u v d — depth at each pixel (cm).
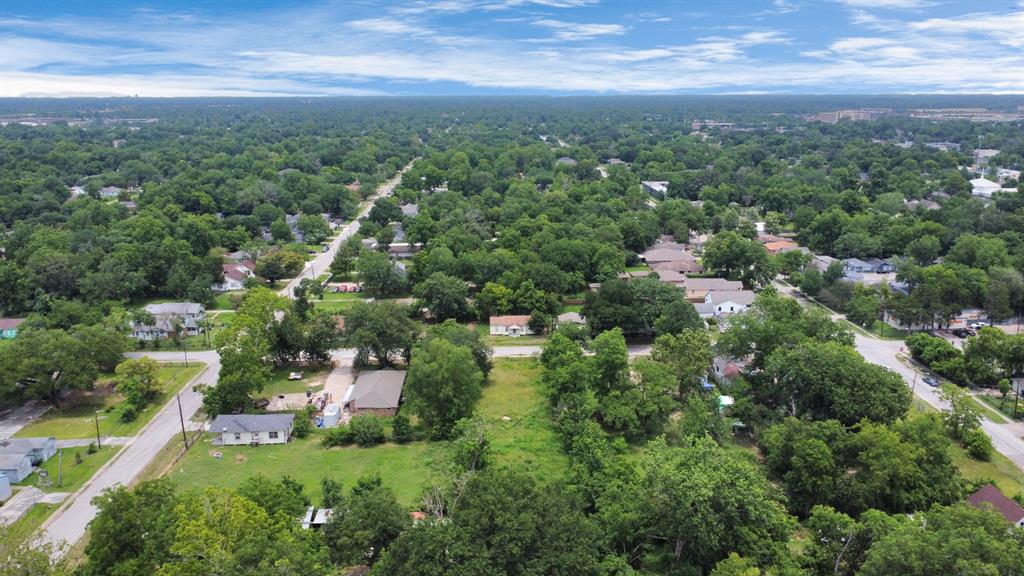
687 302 10981
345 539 5275
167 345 11306
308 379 10000
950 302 12138
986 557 4384
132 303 13275
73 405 9019
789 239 18175
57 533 6197
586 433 7356
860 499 6275
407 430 8075
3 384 8450
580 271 14050
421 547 4697
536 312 11812
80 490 6925
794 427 7094
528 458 7562
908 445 6606
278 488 5816
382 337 10106
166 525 4947
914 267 13112
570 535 4988
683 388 8881
